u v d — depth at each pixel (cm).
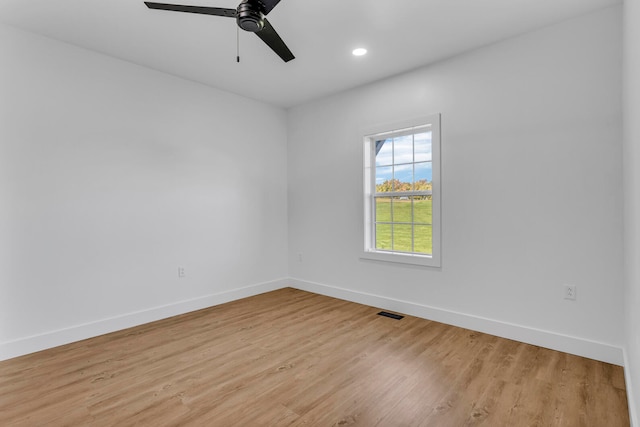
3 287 249
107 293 302
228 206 400
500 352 253
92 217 294
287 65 325
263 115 439
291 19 245
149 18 244
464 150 302
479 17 244
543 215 261
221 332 299
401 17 243
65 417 177
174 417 177
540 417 175
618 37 229
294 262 464
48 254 270
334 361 241
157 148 337
